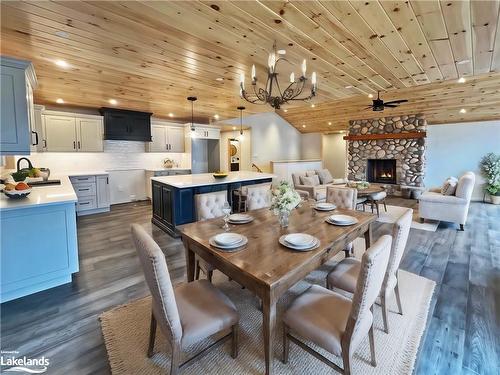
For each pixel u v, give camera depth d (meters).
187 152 7.30
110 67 3.13
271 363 1.48
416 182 7.00
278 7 1.90
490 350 1.74
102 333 1.92
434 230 4.24
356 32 2.29
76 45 2.53
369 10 1.94
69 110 5.58
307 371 1.59
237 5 1.87
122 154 6.58
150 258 1.24
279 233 2.05
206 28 2.21
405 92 5.28
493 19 2.07
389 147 7.39
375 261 1.24
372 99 5.94
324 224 2.28
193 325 1.43
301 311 1.54
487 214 5.29
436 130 7.03
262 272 1.43
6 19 2.04
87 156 6.04
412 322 2.02
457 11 1.96
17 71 2.42
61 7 1.89
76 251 2.66
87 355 1.72
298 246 1.73
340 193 3.32
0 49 2.59
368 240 2.61
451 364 1.63
